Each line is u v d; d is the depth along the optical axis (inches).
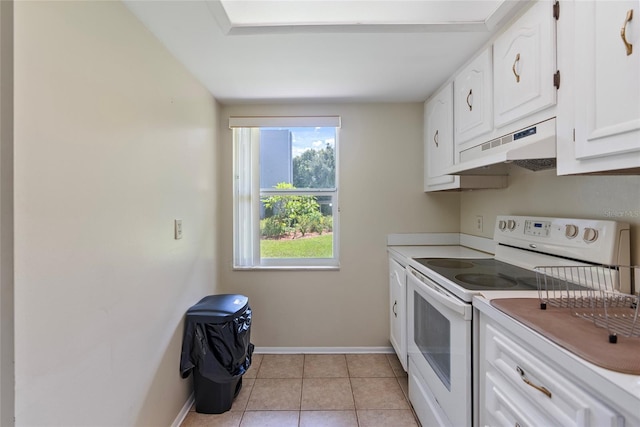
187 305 67.9
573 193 51.6
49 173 31.5
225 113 93.6
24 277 28.9
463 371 44.7
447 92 75.6
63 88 33.4
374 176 95.7
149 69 51.7
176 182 62.2
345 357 93.4
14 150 28.0
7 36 27.7
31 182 29.6
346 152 95.3
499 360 38.2
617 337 28.0
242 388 77.9
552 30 40.5
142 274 49.3
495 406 38.5
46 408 31.2
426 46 59.2
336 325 96.2
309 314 96.0
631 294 40.8
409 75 73.3
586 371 25.0
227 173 94.3
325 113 94.7
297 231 99.3
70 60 34.4
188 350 65.4
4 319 27.7
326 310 96.1
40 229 30.5
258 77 73.4
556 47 40.2
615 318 32.9
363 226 96.0
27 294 29.1
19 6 28.5
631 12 29.5
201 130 76.9
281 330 96.1
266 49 59.6
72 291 34.6
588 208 48.5
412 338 69.7
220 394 68.1
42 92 30.8
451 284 49.9
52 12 31.9
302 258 99.1
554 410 29.0
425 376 60.9
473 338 44.0
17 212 28.2
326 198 99.3
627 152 30.7
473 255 77.7
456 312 46.4
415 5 51.1
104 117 40.0
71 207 34.4
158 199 54.6
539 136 43.7
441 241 96.3
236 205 95.5
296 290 96.0
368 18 53.4
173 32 52.7
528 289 46.5
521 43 46.9
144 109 49.9
